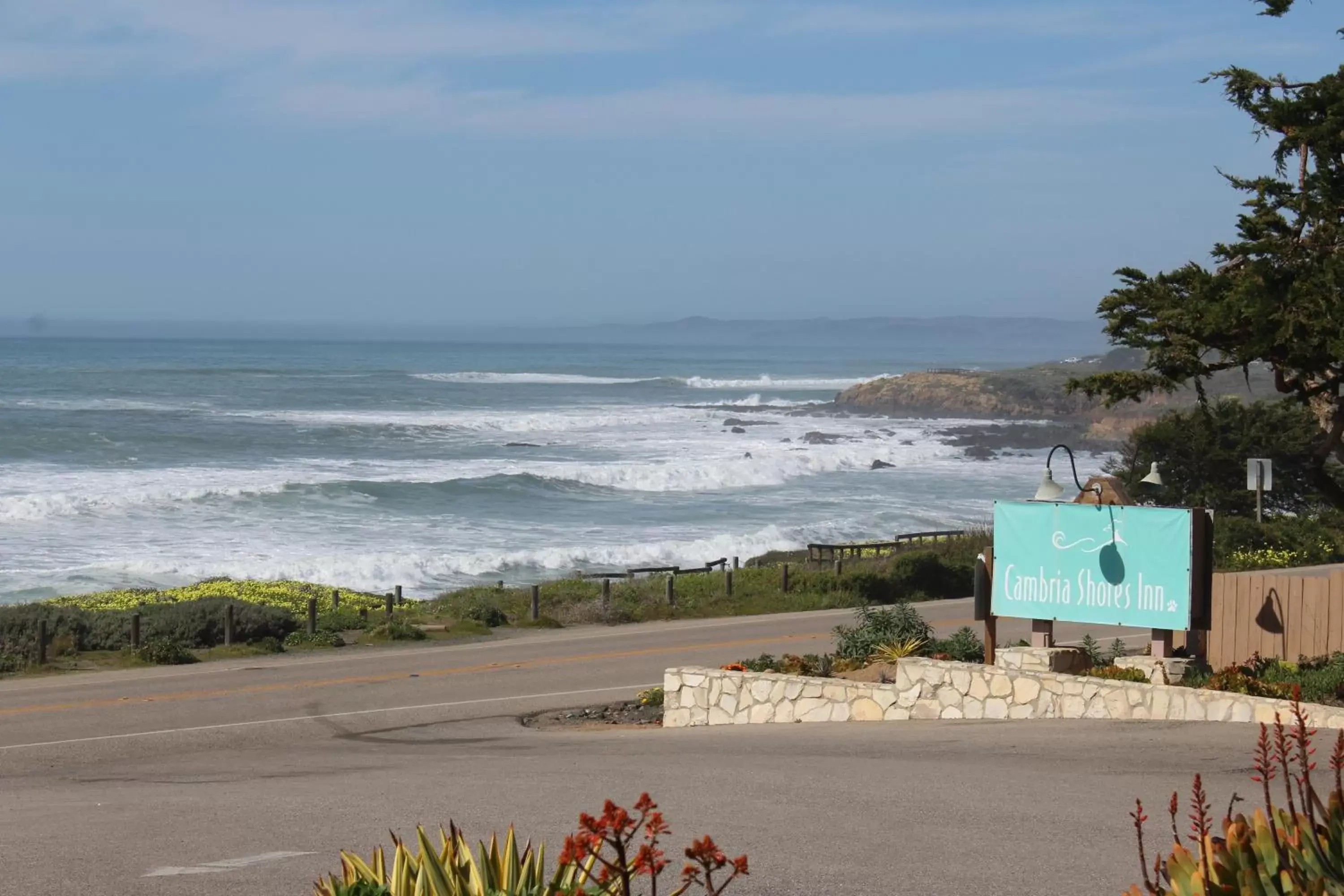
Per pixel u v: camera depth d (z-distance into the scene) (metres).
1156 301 17.39
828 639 25.66
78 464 60.00
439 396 117.19
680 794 10.62
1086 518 14.62
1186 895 3.93
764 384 167.38
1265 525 35.00
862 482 64.31
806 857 8.09
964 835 8.67
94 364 159.88
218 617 27.47
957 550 38.28
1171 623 14.06
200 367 153.75
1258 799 9.40
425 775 12.81
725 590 33.84
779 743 13.96
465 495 53.94
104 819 10.70
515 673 22.50
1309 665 14.75
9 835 10.00
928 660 15.26
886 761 12.13
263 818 10.38
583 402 117.38
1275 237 17.09
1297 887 3.77
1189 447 39.53
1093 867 7.72
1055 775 10.84
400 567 39.25
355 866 4.80
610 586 33.09
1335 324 15.52
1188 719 13.14
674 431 86.25
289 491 51.31
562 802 10.51
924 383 120.25
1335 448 17.94
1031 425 97.19
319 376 141.38
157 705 19.95
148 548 40.84
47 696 20.94
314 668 23.81
